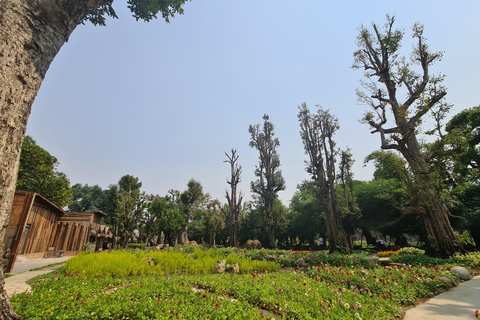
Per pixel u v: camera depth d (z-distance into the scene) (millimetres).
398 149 13742
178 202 37375
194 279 7285
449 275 7730
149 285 6020
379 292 6141
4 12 3283
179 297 4984
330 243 16547
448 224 12000
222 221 33500
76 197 54281
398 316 4758
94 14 8273
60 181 26641
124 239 27406
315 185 19016
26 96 3525
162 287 5852
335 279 7625
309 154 19750
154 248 21766
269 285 6285
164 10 9328
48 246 17359
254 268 10398
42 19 3713
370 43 16031
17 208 9711
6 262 8914
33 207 15148
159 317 3748
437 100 13094
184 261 10688
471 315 4730
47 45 3832
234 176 30859
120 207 28531
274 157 33312
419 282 6863
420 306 5504
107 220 49344
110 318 3869
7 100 3254
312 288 6234
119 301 4512
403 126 13742
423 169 12484
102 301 4469
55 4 3812
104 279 6980
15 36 3367
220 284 6574
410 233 24547
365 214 26562
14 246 9266
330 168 18188
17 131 3406
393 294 5984
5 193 3240
